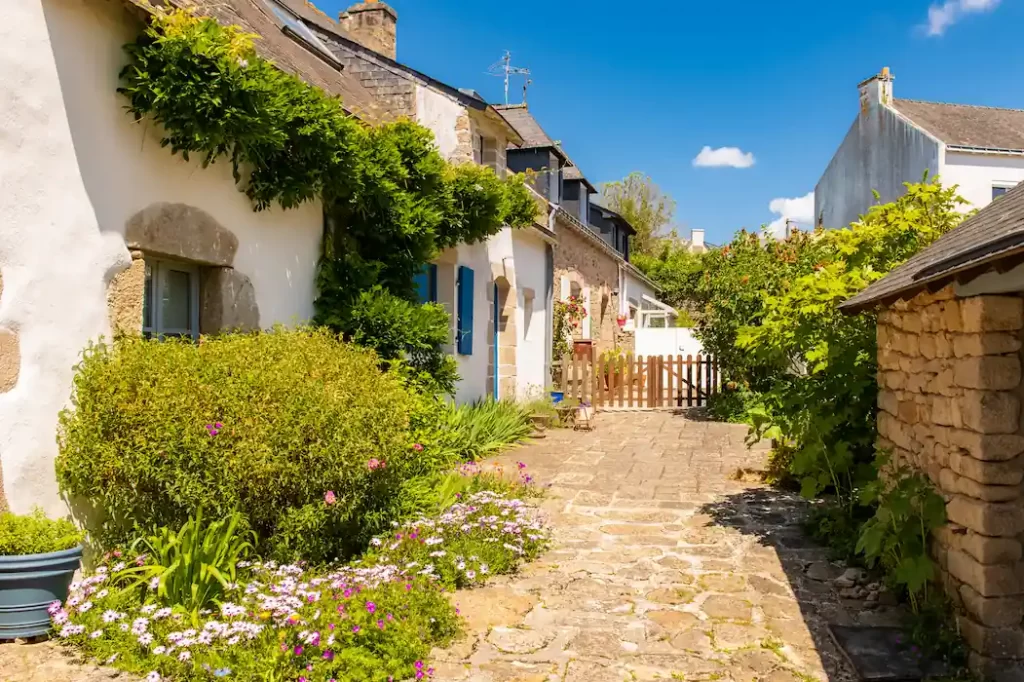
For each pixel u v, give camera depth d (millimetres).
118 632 3641
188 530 4191
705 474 8656
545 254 14469
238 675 3361
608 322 20438
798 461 6152
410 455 6238
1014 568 3623
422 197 7906
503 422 10555
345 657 3535
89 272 4434
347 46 11336
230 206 5730
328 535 4918
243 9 8039
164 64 4621
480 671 3729
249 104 4875
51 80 4156
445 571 4848
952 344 4047
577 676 3691
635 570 5281
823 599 4711
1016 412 3658
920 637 3924
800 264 13133
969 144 17250
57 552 3752
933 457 4328
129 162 4730
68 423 4242
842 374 6023
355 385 5023
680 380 16312
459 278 10492
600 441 11148
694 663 3844
